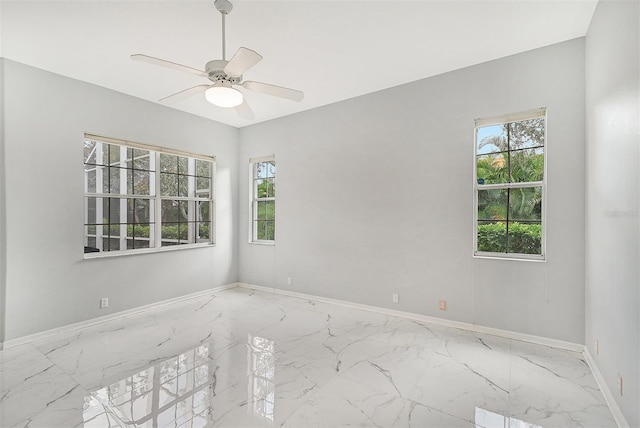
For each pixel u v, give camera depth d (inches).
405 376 96.3
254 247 206.1
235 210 211.3
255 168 210.4
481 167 132.1
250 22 99.3
